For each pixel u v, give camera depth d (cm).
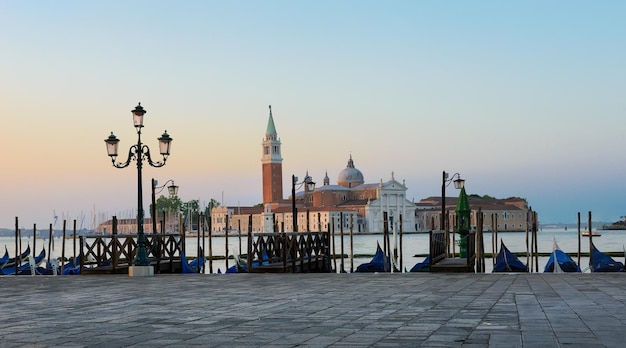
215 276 3019
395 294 1997
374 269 4559
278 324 1355
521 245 14250
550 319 1359
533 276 2733
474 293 1991
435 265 3444
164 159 3338
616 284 2222
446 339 1135
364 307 1650
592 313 1449
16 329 1337
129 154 3281
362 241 18525
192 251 14112
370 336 1183
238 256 5069
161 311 1622
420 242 17838
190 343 1137
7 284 2658
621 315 1409
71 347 1116
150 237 3981
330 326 1317
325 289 2209
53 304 1841
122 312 1616
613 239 18475
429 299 1833
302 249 4072
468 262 3394
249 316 1495
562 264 4444
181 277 2977
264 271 3631
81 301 1917
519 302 1705
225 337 1195
